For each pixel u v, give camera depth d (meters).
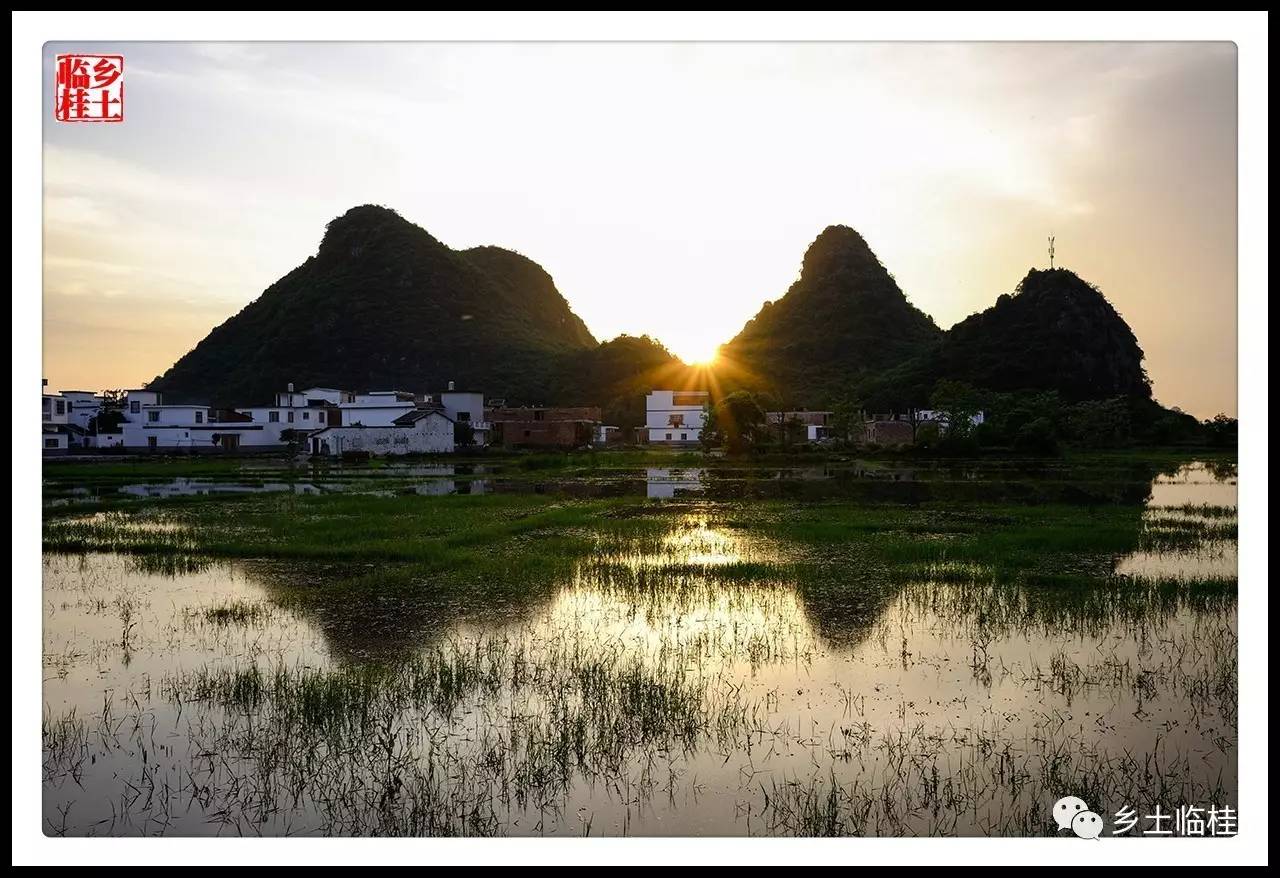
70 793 8.49
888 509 30.03
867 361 142.38
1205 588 16.16
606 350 129.88
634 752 9.34
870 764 9.06
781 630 13.96
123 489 38.25
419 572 18.41
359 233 161.50
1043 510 28.98
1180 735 9.77
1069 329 110.12
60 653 12.80
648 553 20.89
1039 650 12.87
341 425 73.50
